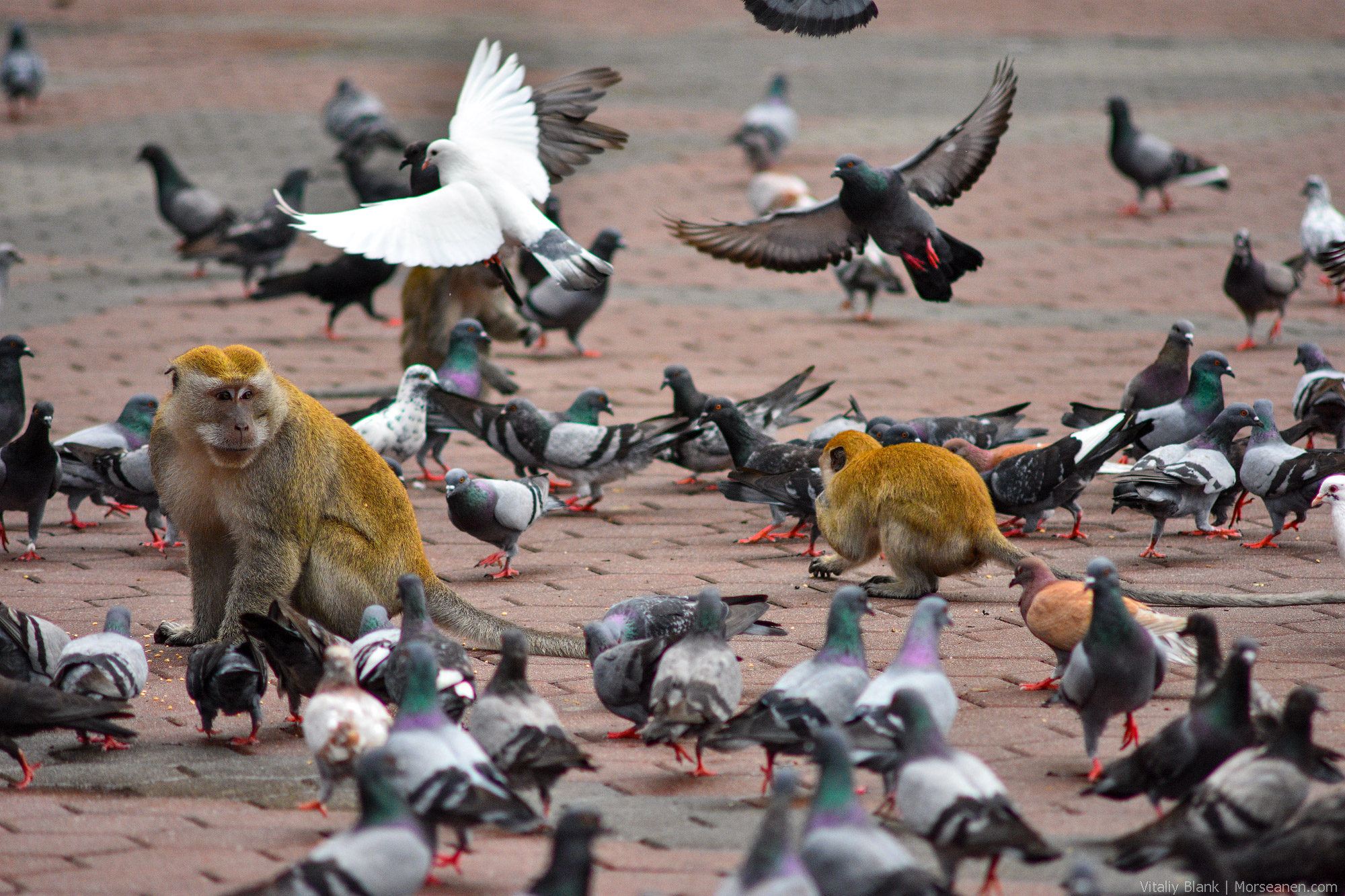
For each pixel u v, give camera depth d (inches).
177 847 299.1
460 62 2005.4
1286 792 263.0
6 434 597.9
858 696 315.6
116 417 700.0
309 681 363.3
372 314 925.2
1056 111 1695.4
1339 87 1784.0
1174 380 614.2
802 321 946.7
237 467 416.5
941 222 1203.9
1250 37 2253.9
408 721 273.7
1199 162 1203.9
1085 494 621.6
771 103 1368.1
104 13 2556.6
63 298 988.6
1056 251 1106.7
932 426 592.7
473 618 439.8
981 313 944.9
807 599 479.2
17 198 1291.8
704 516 596.4
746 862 224.7
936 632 312.2
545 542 557.9
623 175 1380.4
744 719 309.7
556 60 2025.1
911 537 460.8
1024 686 396.5
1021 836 249.6
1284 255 1035.3
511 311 749.9
